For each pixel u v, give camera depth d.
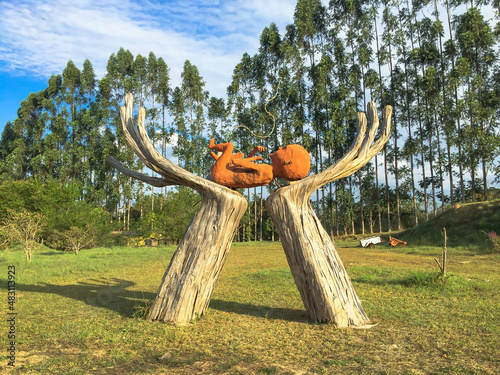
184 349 4.06
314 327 4.95
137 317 5.50
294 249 5.31
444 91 32.78
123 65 45.78
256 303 6.51
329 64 35.75
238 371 3.42
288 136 35.41
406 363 3.56
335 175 5.58
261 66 38.06
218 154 6.15
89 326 5.07
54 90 50.94
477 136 28.94
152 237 28.36
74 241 21.14
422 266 11.94
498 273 9.91
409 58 34.41
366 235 33.22
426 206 33.59
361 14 36.03
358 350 3.97
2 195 26.66
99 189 44.59
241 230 42.16
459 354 3.79
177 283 5.34
